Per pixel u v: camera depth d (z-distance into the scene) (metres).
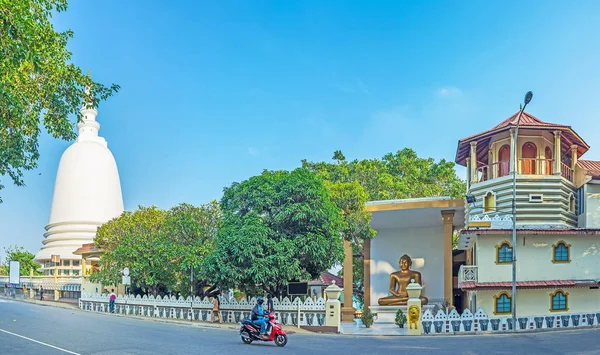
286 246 29.89
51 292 61.16
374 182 51.50
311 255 30.62
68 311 41.59
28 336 22.66
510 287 30.17
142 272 40.38
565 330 28.50
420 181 56.97
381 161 59.38
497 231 30.75
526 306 31.30
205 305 35.25
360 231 34.09
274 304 31.73
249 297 34.00
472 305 33.03
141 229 42.72
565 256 31.83
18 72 19.25
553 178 33.00
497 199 33.84
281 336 21.81
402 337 26.48
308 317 30.36
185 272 39.44
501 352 20.08
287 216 30.83
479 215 33.09
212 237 40.09
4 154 19.91
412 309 28.19
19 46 16.52
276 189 31.61
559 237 31.91
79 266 62.47
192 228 39.53
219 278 30.88
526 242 31.69
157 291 42.88
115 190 66.81
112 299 42.38
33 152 20.92
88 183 64.50
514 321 28.09
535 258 31.58
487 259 31.47
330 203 31.59
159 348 19.55
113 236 43.75
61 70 20.33
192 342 21.83
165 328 28.31
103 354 17.92
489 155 35.78
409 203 36.91
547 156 34.47
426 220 41.50
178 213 40.75
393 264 44.47
